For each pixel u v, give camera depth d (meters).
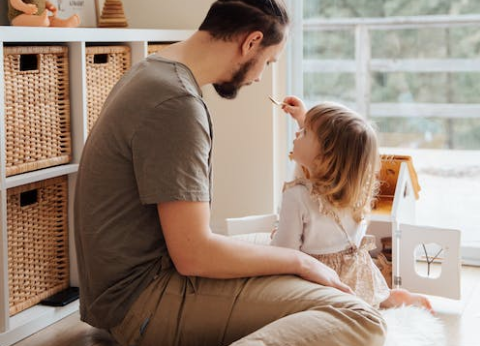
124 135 1.56
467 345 1.93
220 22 1.65
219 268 1.59
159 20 2.81
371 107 2.71
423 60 2.62
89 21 2.67
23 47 1.98
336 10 2.70
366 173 1.92
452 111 2.62
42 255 2.16
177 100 1.54
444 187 2.67
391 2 2.62
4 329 1.93
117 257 1.60
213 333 1.60
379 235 2.50
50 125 2.13
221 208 2.83
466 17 2.54
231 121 2.77
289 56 2.75
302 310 1.57
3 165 1.89
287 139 2.79
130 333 1.63
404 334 1.83
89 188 1.62
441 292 2.23
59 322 2.11
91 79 2.27
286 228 1.93
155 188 1.52
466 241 2.66
